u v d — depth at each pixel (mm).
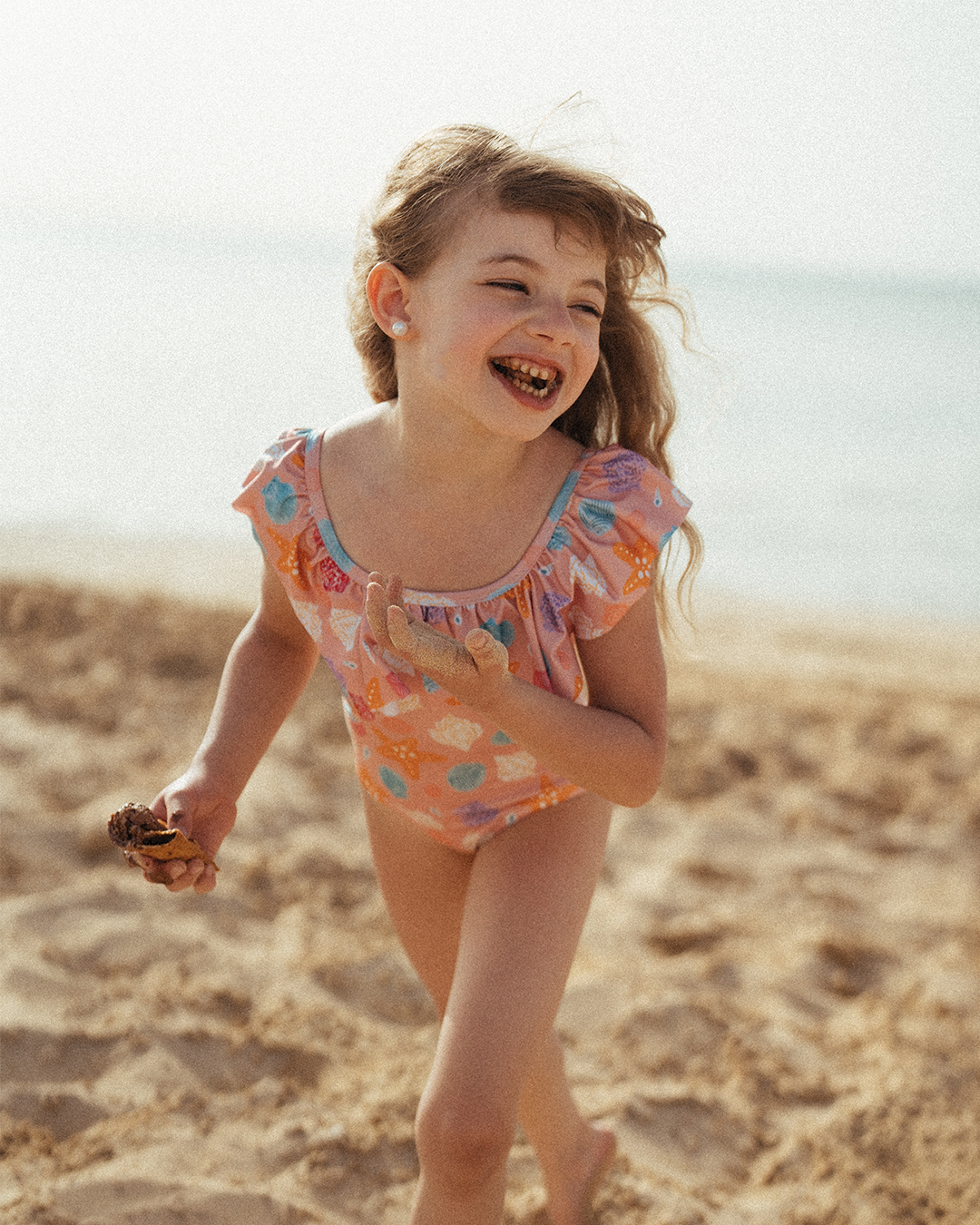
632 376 2055
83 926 3246
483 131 1834
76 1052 2701
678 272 146125
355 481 1903
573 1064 2883
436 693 1819
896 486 14375
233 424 16094
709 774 4828
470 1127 1583
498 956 1739
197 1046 2756
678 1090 2791
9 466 12461
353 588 1882
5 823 3793
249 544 9672
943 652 7660
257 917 3420
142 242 98688
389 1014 2996
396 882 2074
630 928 3613
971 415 21031
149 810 1791
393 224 1819
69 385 18875
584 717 1756
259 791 4258
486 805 1894
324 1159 2416
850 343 38000
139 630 5934
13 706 4871
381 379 2072
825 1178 2527
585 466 1901
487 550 1831
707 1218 2369
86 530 9812
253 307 36469
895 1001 3291
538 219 1724
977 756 5145
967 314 59594
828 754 5105
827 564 10359
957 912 3820
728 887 3932
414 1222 1641
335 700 5238
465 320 1711
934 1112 2738
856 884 4004
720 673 6387
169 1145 2420
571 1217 2258
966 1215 2420
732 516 12320
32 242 78375
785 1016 3166
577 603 1849
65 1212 2193
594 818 1933
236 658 2100
